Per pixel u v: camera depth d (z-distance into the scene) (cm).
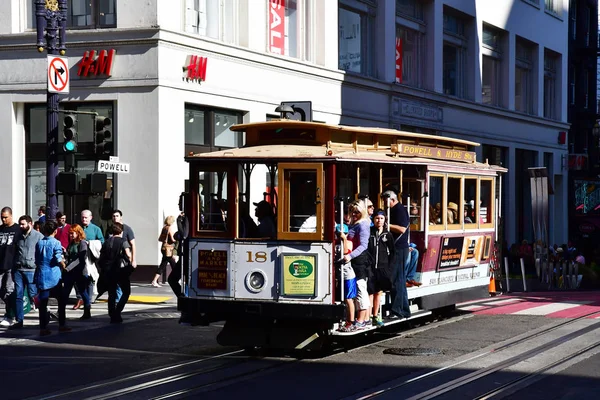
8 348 1414
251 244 1290
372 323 1384
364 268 1314
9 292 1681
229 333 1329
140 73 2545
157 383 1106
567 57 5556
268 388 1073
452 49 4272
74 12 2639
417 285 1550
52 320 1773
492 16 4544
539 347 1376
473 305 2073
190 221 1333
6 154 2658
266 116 2962
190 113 2689
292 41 3159
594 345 1394
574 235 5756
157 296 2194
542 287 3164
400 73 3800
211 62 2719
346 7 3459
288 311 1268
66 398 1023
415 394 1030
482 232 1833
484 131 4512
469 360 1259
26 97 2639
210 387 1079
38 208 2677
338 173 1297
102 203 2591
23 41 2628
